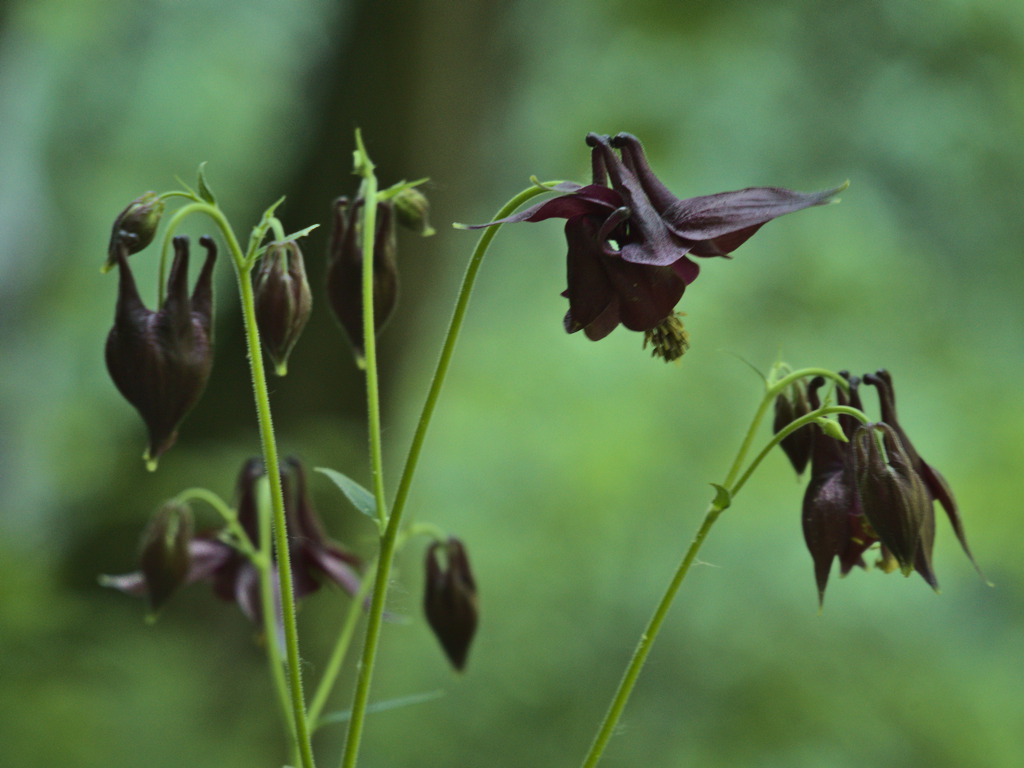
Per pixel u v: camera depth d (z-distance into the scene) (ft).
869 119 42.57
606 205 8.04
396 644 36.63
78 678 25.58
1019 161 42.60
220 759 25.81
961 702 39.24
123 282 8.84
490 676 38.09
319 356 27.14
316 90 27.96
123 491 28.45
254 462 12.35
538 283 57.21
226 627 27.66
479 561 43.21
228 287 31.99
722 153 45.52
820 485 9.15
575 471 44.86
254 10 62.18
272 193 28.76
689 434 46.21
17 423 45.03
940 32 40.32
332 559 12.28
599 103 43.60
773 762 36.52
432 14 26.78
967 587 44.52
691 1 36.32
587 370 50.03
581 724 38.09
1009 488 39.68
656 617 8.88
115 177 66.28
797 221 45.70
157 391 8.82
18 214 60.13
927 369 46.32
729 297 46.83
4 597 25.89
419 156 27.45
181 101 64.64
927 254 46.01
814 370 9.03
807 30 40.93
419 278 28.04
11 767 22.88
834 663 40.63
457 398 50.67
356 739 8.88
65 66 62.85
